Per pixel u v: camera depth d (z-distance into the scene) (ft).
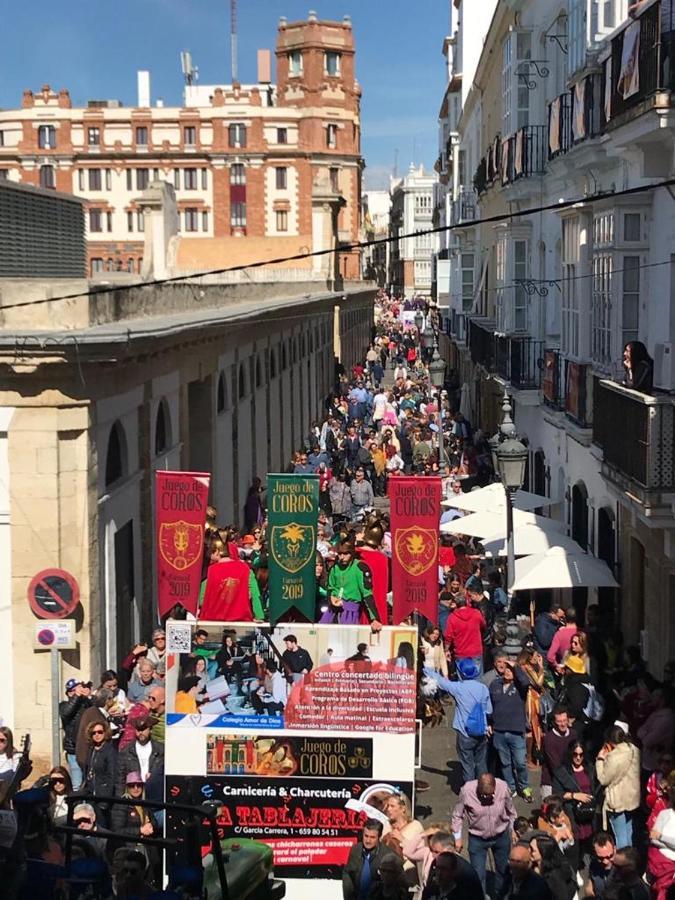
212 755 36.14
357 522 86.48
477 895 30.14
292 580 43.24
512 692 44.06
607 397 49.62
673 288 50.70
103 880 23.75
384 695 36.06
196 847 26.76
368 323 264.72
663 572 50.29
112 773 37.11
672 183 41.19
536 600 74.08
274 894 31.55
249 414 91.61
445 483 84.99
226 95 311.27
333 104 319.68
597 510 63.21
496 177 108.06
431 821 42.93
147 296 58.70
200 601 50.78
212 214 312.71
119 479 53.52
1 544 47.37
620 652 50.98
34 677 47.70
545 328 85.30
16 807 26.12
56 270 68.49
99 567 49.49
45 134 309.22
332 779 36.14
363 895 32.86
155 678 44.98
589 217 63.16
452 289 206.08
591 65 59.16
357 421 125.70
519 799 44.09
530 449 89.30
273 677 36.09
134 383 54.54
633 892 31.01
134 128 310.24
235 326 75.41
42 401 46.47
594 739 45.21
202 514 45.16
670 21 43.24
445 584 63.93
